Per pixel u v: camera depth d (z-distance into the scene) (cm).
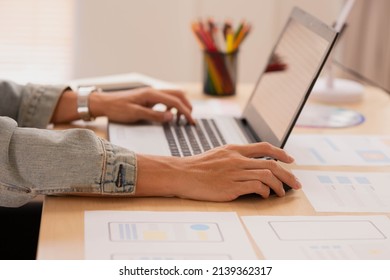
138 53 286
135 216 108
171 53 287
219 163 118
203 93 195
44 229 102
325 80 198
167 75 290
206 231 103
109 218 107
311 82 125
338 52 269
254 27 288
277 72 154
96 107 157
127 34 283
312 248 98
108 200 114
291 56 147
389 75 264
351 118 171
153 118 156
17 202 115
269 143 132
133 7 280
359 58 267
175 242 99
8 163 113
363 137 156
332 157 141
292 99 134
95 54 284
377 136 157
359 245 100
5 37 292
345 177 129
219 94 191
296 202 116
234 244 99
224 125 157
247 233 103
